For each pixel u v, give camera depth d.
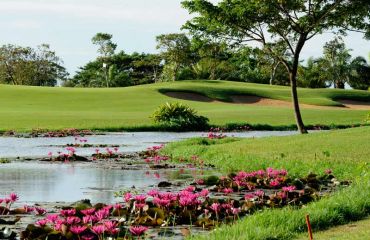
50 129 37.38
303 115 51.69
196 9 30.39
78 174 15.99
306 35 29.91
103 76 125.56
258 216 8.20
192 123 42.16
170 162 19.73
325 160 16.14
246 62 32.16
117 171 16.94
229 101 72.12
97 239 7.12
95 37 127.25
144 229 6.92
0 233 7.41
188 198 8.91
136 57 128.75
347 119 48.19
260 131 40.94
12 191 12.58
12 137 33.16
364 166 11.76
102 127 39.66
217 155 19.59
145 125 41.22
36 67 125.50
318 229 7.94
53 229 7.28
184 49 114.56
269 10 28.91
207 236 7.25
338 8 29.69
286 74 113.12
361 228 7.91
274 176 13.62
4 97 64.12
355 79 114.06
